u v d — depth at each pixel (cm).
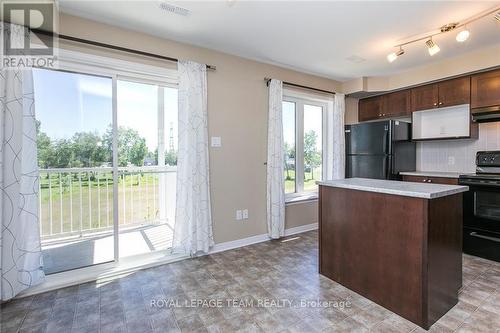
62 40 228
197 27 257
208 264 278
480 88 327
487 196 296
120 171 342
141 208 397
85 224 330
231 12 230
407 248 183
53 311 195
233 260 288
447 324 177
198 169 291
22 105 206
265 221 357
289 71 379
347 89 441
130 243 329
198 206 291
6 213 201
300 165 412
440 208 184
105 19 241
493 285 229
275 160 353
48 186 302
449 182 336
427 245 172
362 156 418
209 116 308
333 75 413
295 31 265
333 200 239
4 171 198
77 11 227
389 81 417
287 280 242
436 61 353
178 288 229
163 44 279
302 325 178
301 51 317
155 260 279
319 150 440
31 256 218
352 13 231
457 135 377
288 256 299
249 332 172
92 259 277
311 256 299
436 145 406
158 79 283
